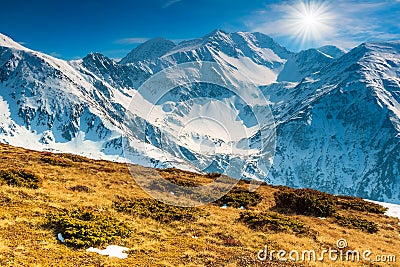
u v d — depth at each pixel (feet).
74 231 53.62
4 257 42.16
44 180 90.12
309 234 75.72
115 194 88.07
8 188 72.95
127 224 65.21
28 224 55.47
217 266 51.13
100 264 45.47
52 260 44.29
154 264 48.32
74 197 78.23
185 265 49.67
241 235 68.90
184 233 67.00
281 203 104.83
